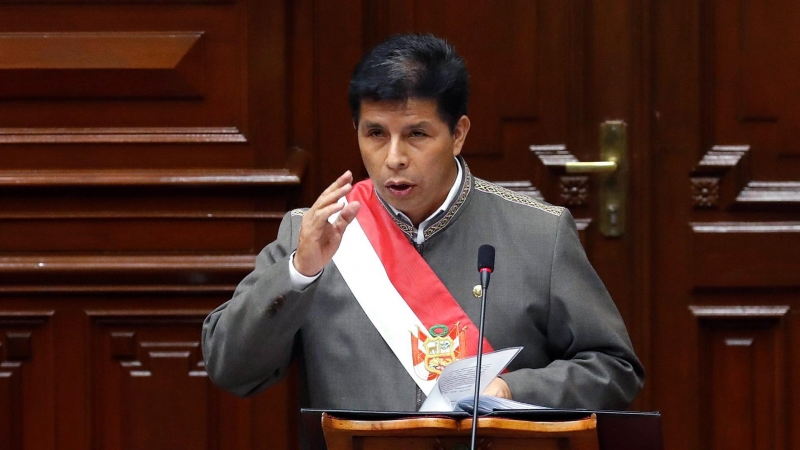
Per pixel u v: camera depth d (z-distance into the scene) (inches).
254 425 440.1
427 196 276.8
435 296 282.7
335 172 460.8
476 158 464.1
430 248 289.7
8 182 431.2
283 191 437.4
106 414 442.0
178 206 439.5
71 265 433.7
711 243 462.0
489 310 282.7
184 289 436.1
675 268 464.4
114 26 434.9
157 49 432.8
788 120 459.2
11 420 441.4
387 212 291.9
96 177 431.8
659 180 462.6
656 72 460.1
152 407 440.1
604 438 236.4
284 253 289.1
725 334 466.3
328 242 256.1
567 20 458.3
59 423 442.0
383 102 266.8
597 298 290.0
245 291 276.8
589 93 461.1
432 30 460.4
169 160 438.3
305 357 288.8
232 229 438.9
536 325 287.6
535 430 226.7
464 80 274.8
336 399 280.8
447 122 271.9
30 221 439.5
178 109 439.2
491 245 281.0
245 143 437.4
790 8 456.4
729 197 461.4
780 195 458.3
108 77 433.1
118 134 438.0
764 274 462.3
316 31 457.7
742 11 457.1
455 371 247.4
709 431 466.0
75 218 438.6
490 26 459.5
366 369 280.5
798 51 457.1
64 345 440.5
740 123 460.8
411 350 279.0
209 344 277.9
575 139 461.7
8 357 442.0
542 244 288.2
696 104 459.8
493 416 230.4
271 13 434.9
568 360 285.9
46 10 434.0
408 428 227.8
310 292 259.8
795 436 462.9
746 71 458.3
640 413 231.1
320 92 459.2
